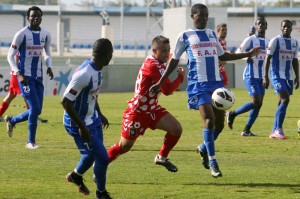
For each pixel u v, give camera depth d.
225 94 23.30
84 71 18.27
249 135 34.94
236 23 114.44
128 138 21.95
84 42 112.31
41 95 30.05
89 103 18.77
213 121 22.88
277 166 25.31
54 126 38.56
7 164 25.30
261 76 34.94
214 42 23.61
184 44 23.61
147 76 21.72
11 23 103.25
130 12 115.88
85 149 18.81
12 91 38.09
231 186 21.36
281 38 33.62
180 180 22.33
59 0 97.44
